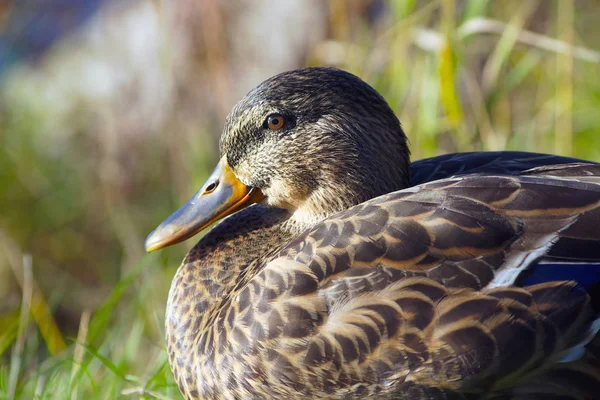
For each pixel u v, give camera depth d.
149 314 10.26
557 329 6.13
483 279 6.19
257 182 7.52
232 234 7.48
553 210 6.29
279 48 13.77
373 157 7.31
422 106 10.04
